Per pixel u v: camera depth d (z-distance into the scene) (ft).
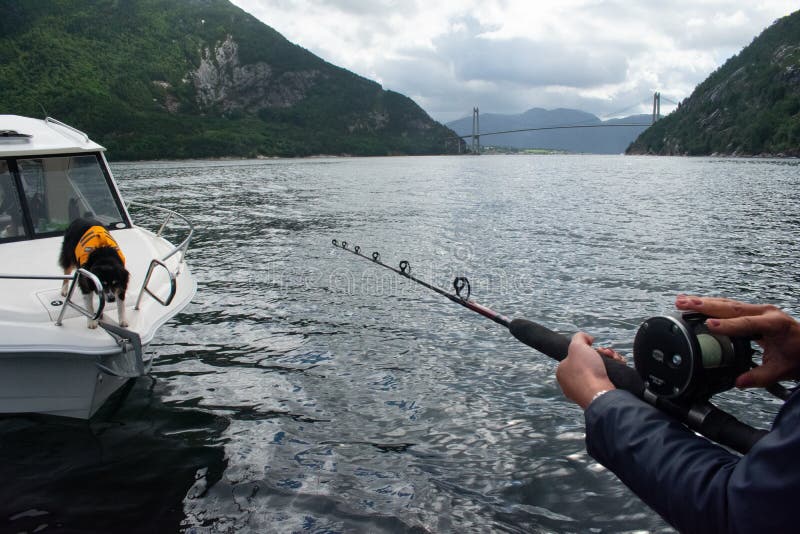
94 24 639.76
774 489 3.11
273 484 12.33
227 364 19.29
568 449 13.62
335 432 14.67
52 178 20.25
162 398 16.75
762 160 303.48
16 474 12.80
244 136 479.00
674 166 215.31
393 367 18.74
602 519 11.09
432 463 13.17
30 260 18.25
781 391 4.60
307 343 21.08
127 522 11.10
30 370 14.55
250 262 35.14
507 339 21.04
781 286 27.76
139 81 574.97
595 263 33.27
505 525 10.96
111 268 15.15
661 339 4.31
